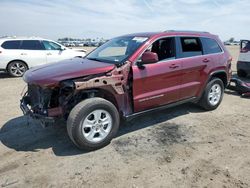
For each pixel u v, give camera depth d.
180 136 4.36
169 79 4.60
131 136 4.35
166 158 3.61
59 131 4.54
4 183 3.04
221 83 5.75
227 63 5.79
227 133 4.50
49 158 3.62
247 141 4.18
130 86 4.12
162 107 4.70
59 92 3.64
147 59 4.00
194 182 3.05
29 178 3.14
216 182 3.05
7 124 4.91
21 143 4.10
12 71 10.73
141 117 5.25
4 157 3.65
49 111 3.61
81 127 3.61
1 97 6.98
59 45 11.71
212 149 3.89
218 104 5.81
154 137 4.32
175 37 4.81
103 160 3.56
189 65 4.89
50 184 3.03
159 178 3.13
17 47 10.72
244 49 9.25
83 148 3.76
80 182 3.06
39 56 11.06
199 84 5.21
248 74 9.42
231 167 3.38
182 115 5.41
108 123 3.90
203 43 5.33
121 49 4.51
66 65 4.16
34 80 3.69
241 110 5.81
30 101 4.21
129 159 3.59
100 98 3.81
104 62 4.22
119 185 3.00
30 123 4.95
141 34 4.84
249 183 3.03
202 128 4.71
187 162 3.50
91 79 3.64
